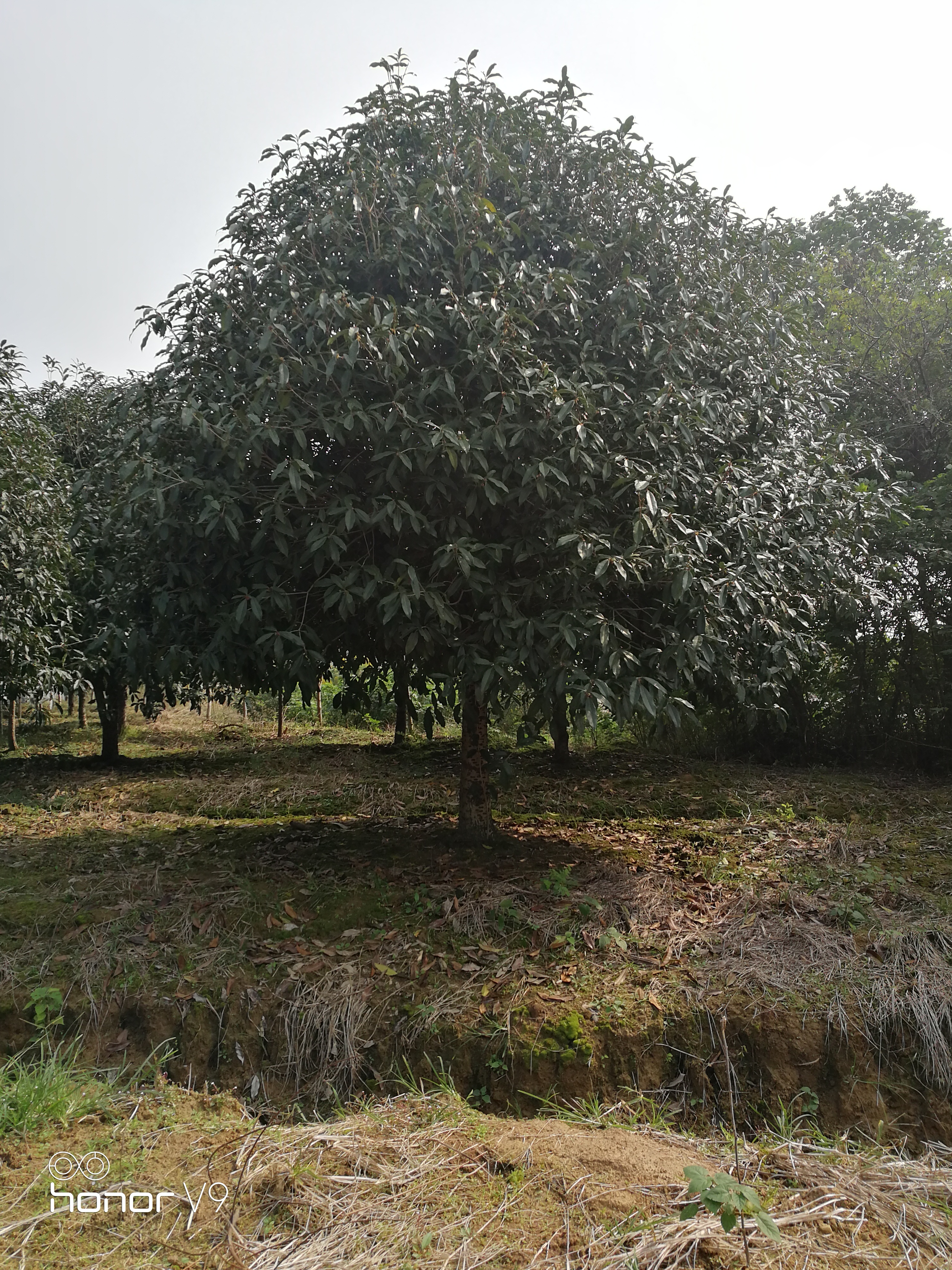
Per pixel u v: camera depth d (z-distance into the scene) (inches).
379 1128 124.1
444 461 167.2
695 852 230.7
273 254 192.1
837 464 238.1
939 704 350.0
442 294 171.9
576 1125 132.2
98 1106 131.4
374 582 165.2
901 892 193.0
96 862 229.0
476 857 216.2
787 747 391.5
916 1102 143.6
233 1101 139.9
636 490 165.8
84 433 411.2
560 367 179.5
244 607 165.6
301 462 160.6
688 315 186.4
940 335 368.5
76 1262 93.1
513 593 178.5
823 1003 152.7
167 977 166.2
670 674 174.7
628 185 198.1
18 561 287.0
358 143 194.1
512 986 158.2
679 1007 151.9
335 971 164.2
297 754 406.9
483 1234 97.3
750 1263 92.0
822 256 430.6
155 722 552.4
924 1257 95.9
